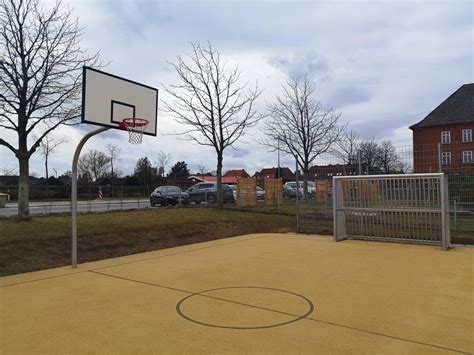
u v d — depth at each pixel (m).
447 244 9.51
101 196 33.66
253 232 13.85
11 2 11.72
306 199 17.06
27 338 4.19
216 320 4.63
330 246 10.12
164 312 4.97
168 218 13.88
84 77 8.08
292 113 29.73
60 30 12.96
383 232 10.70
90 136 8.12
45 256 8.56
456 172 12.54
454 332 4.20
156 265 8.01
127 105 9.02
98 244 9.91
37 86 12.34
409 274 6.90
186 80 18.05
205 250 9.77
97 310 5.11
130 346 3.93
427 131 54.78
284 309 5.01
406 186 10.20
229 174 81.31
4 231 9.78
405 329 4.29
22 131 12.06
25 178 12.05
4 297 5.78
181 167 82.44
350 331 4.24
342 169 15.45
